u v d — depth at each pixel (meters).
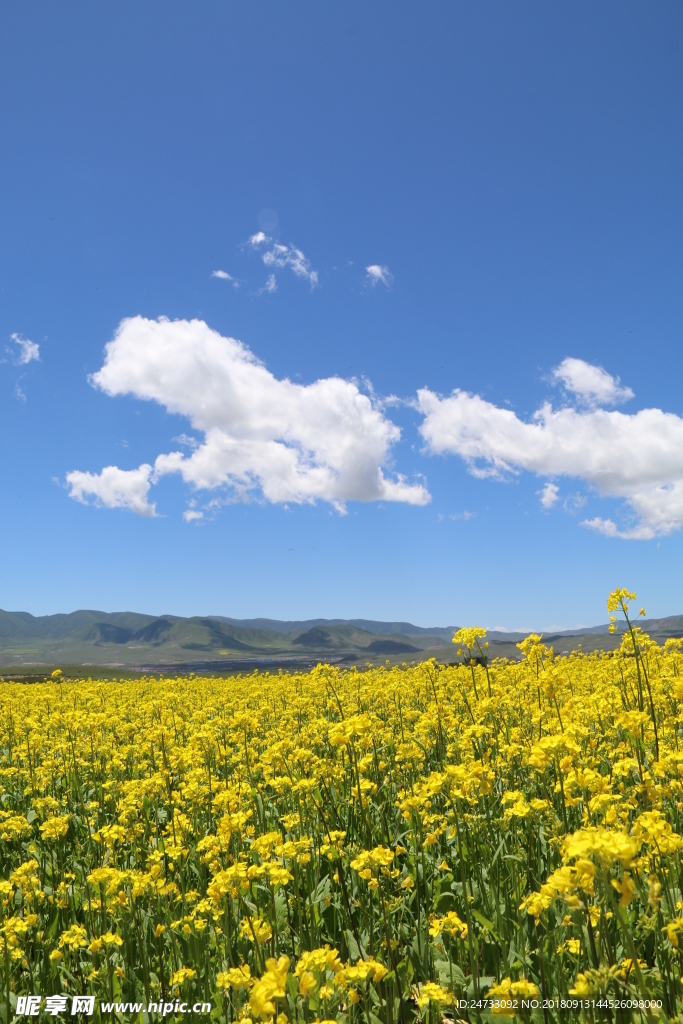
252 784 7.04
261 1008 2.77
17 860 6.59
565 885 2.65
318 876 5.31
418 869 5.13
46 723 11.92
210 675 30.27
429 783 5.04
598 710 6.91
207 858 5.14
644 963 3.46
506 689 9.49
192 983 4.22
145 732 9.93
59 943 4.49
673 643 8.92
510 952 3.93
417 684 12.61
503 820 4.89
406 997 3.79
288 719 10.87
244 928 3.94
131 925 4.42
